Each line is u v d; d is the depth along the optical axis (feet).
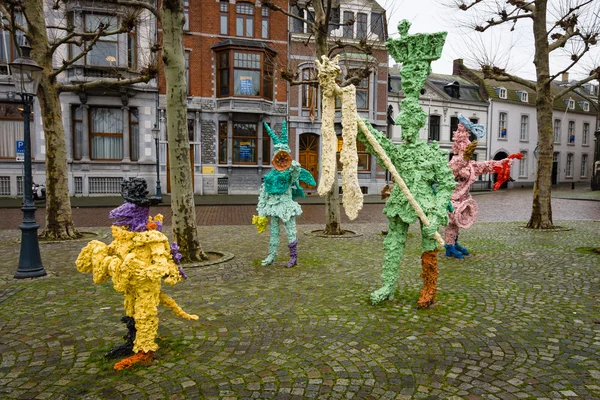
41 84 32.24
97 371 11.69
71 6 63.98
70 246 30.45
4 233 35.60
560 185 131.64
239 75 79.05
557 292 19.16
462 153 27.73
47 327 14.88
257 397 10.34
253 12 80.12
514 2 40.47
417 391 10.62
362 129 16.25
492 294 18.83
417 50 16.61
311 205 67.82
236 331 14.53
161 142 74.43
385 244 17.84
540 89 40.32
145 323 11.86
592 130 145.28
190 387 10.82
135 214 11.86
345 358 12.48
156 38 69.97
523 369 11.79
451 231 27.02
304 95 84.43
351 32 78.28
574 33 39.27
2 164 67.46
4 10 33.65
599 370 11.75
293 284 20.40
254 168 82.17
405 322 15.39
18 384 10.97
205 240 33.24
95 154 72.69
